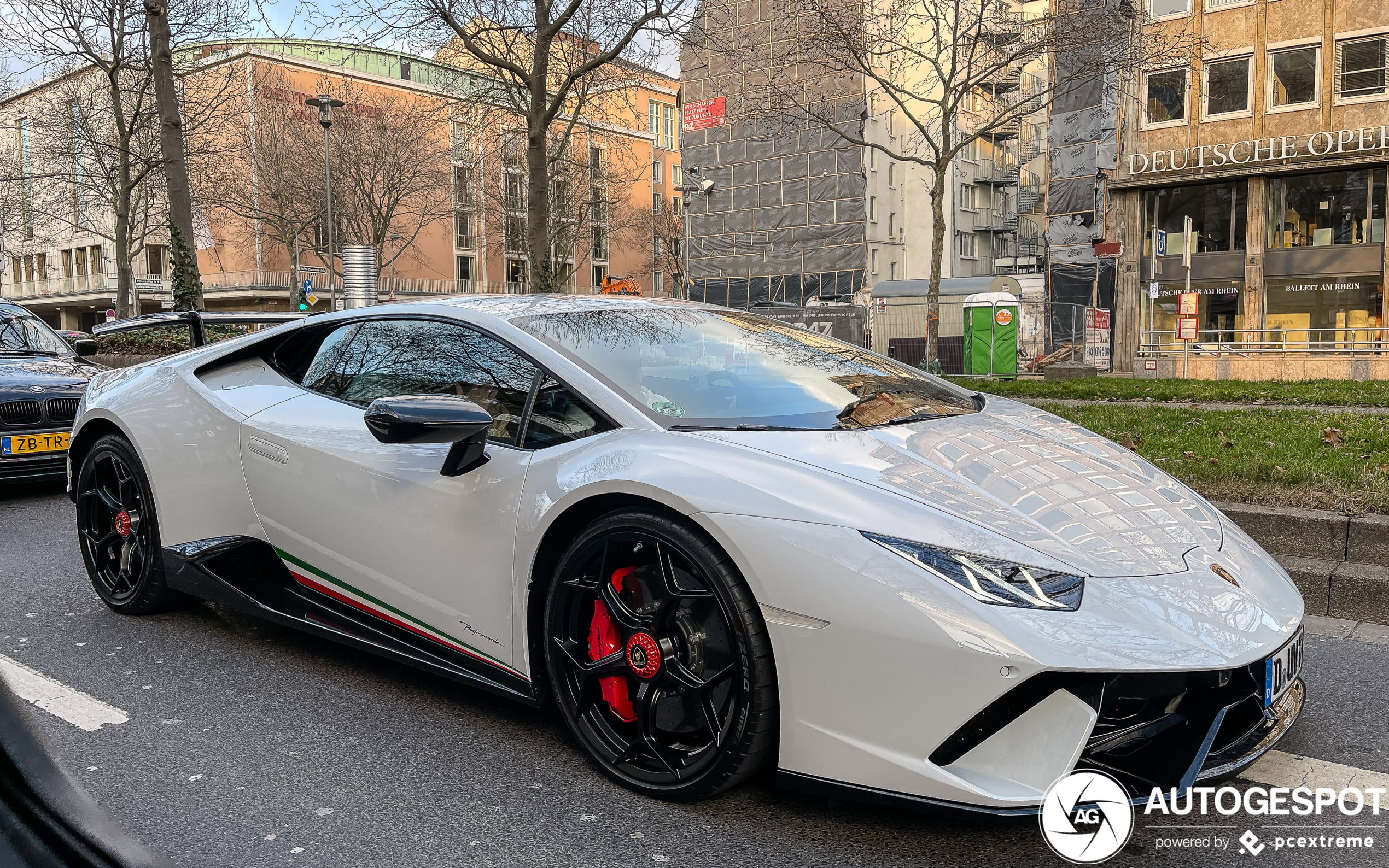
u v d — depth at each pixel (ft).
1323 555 13.16
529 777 8.09
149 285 108.27
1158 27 81.87
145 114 78.13
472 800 7.72
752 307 81.35
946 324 81.46
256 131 122.83
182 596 12.60
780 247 136.46
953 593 6.26
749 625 6.90
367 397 10.08
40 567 15.55
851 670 6.45
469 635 8.78
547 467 8.20
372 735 8.98
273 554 10.68
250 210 129.29
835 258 132.16
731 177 139.64
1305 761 8.34
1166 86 82.33
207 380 11.65
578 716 8.09
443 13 46.93
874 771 6.43
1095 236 94.32
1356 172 75.51
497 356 9.16
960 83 57.88
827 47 59.00
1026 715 6.15
